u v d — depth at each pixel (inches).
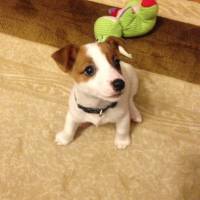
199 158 20.1
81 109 17.6
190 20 26.4
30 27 25.8
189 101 22.3
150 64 23.8
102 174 19.6
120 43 16.6
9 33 25.5
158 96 22.5
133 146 20.5
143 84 23.0
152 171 19.6
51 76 23.4
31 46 24.8
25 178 19.4
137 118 21.2
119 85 14.6
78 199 18.9
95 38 25.1
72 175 19.6
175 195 18.9
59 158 20.1
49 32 25.6
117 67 16.0
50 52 24.6
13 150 20.3
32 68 23.8
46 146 20.5
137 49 24.5
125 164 19.9
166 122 21.4
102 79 14.7
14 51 24.6
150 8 23.9
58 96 22.5
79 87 15.9
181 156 20.1
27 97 22.4
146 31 25.0
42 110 21.9
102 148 20.5
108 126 21.2
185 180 19.3
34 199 18.8
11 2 27.2
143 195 18.9
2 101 22.2
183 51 24.5
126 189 19.1
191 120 21.5
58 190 19.1
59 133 20.6
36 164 19.9
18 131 21.1
